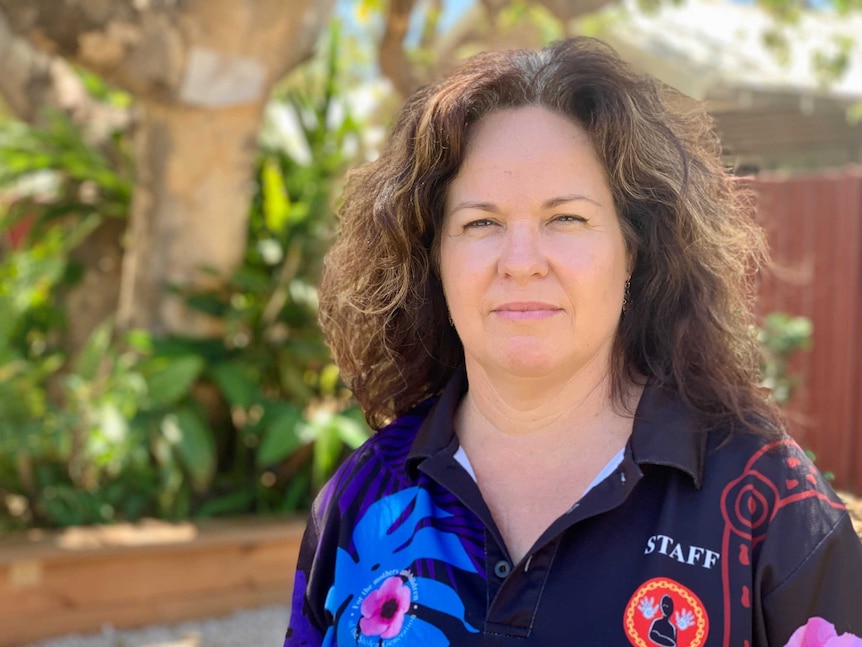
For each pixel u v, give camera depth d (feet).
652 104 4.30
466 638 3.83
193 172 14.56
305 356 15.02
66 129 16.90
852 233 17.34
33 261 16.15
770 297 18.28
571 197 4.02
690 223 4.32
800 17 24.56
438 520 4.18
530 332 4.01
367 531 4.34
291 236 15.92
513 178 4.05
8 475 14.11
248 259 15.85
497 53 4.43
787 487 3.72
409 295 4.84
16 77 18.63
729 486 3.78
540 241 4.02
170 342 14.55
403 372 5.13
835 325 17.54
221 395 15.30
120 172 17.51
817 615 3.55
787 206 18.08
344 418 14.34
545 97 4.14
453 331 5.00
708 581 3.62
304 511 14.83
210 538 12.97
